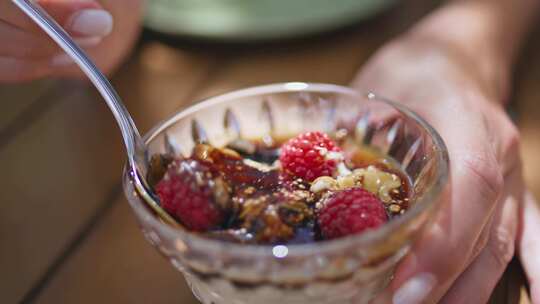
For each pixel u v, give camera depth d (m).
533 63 0.44
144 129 0.38
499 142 0.32
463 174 0.27
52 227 0.33
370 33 0.48
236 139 0.31
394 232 0.23
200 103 0.31
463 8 0.46
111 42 0.39
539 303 0.28
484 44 0.42
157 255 0.31
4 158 0.37
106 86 0.30
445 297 0.28
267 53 0.46
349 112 0.32
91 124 0.40
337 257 0.23
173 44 0.47
